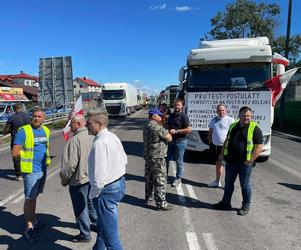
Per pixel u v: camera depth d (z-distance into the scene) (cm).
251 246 512
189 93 1105
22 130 531
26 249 500
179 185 848
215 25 3634
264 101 1061
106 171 409
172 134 831
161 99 2178
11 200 731
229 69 1142
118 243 426
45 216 625
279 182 898
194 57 1155
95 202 423
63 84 2792
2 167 1101
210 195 768
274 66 1154
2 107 2873
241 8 3509
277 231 569
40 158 542
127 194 772
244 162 635
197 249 498
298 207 695
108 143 413
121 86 3897
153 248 499
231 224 597
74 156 491
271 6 3534
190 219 619
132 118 3766
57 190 802
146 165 677
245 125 636
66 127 637
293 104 2920
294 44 3609
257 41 1233
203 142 1101
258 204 711
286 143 1712
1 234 554
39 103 2856
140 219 616
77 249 499
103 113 425
